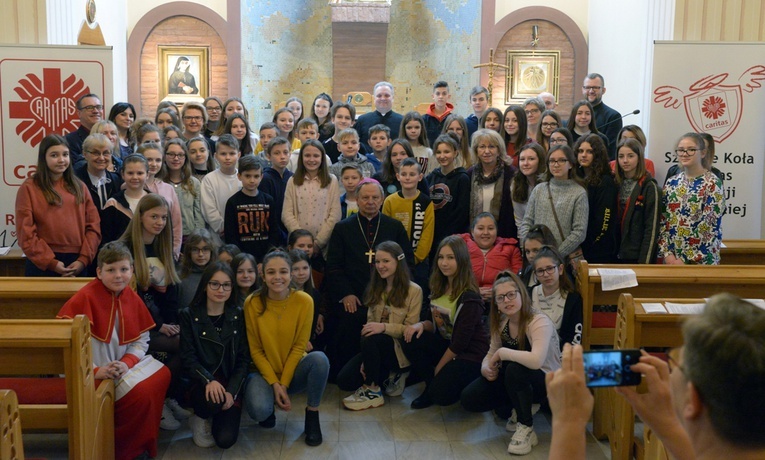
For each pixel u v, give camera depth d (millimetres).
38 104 5730
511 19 9906
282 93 10469
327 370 3855
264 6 10211
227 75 9930
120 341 3580
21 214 4367
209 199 5020
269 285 3857
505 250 4766
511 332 3914
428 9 10492
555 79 9992
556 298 4031
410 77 10680
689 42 5824
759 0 6770
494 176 5078
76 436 3061
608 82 9102
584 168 4809
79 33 7574
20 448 2518
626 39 8461
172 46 9820
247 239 4816
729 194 5949
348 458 3666
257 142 6844
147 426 3547
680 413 1197
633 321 3377
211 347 3822
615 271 3877
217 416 3764
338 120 6098
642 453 3414
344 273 4738
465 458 3672
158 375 3631
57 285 3715
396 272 4348
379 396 4332
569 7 9953
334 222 5008
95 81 5770
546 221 4672
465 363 4145
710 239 4582
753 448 1045
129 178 4531
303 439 3887
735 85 5844
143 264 4043
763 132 5879
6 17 6426
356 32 9461
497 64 9172
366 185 4660
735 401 1030
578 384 1242
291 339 3930
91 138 4742
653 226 4629
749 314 1064
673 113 5898
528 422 3760
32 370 3105
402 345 4348
